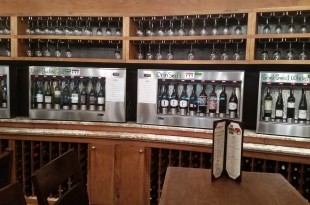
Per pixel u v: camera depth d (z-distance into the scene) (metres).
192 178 1.44
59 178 1.28
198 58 2.86
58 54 2.87
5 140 2.65
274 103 2.44
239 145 1.37
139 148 2.52
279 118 2.38
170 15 2.54
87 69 2.67
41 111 2.77
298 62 2.29
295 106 2.38
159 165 2.53
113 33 2.94
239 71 2.36
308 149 2.20
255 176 1.49
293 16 2.47
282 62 2.33
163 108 2.64
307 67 2.57
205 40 2.54
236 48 2.72
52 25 2.96
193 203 1.16
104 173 2.58
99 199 2.60
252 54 2.39
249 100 2.73
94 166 2.58
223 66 2.80
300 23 2.55
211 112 2.54
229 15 2.48
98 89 2.81
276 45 2.60
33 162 2.64
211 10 2.52
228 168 1.43
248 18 2.38
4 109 2.77
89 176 2.59
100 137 2.54
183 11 2.62
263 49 2.65
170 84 2.66
